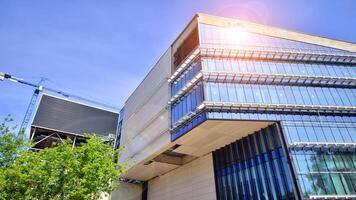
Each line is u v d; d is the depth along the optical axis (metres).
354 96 34.22
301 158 27.03
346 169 26.67
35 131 61.69
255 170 30.89
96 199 20.67
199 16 39.25
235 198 32.03
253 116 30.27
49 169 19.47
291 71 35.91
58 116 65.25
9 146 22.52
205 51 35.94
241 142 34.47
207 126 31.28
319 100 32.91
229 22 39.69
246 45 37.56
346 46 41.31
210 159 38.66
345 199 24.47
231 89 32.69
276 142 29.72
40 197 18.95
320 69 37.09
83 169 19.39
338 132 29.81
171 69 42.16
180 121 34.41
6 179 18.61
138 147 46.34
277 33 40.03
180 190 42.59
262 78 34.19
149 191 52.91
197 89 33.88
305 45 39.47
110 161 22.30
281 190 26.91
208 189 36.72
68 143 23.45
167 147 37.75
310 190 24.69
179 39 43.41
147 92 49.41
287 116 30.72
